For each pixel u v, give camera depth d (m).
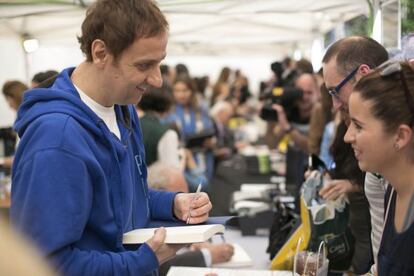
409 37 1.84
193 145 4.80
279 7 2.76
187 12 2.91
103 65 1.31
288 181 3.49
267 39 5.44
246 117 9.22
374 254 1.55
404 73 1.17
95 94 1.37
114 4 1.27
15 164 1.27
